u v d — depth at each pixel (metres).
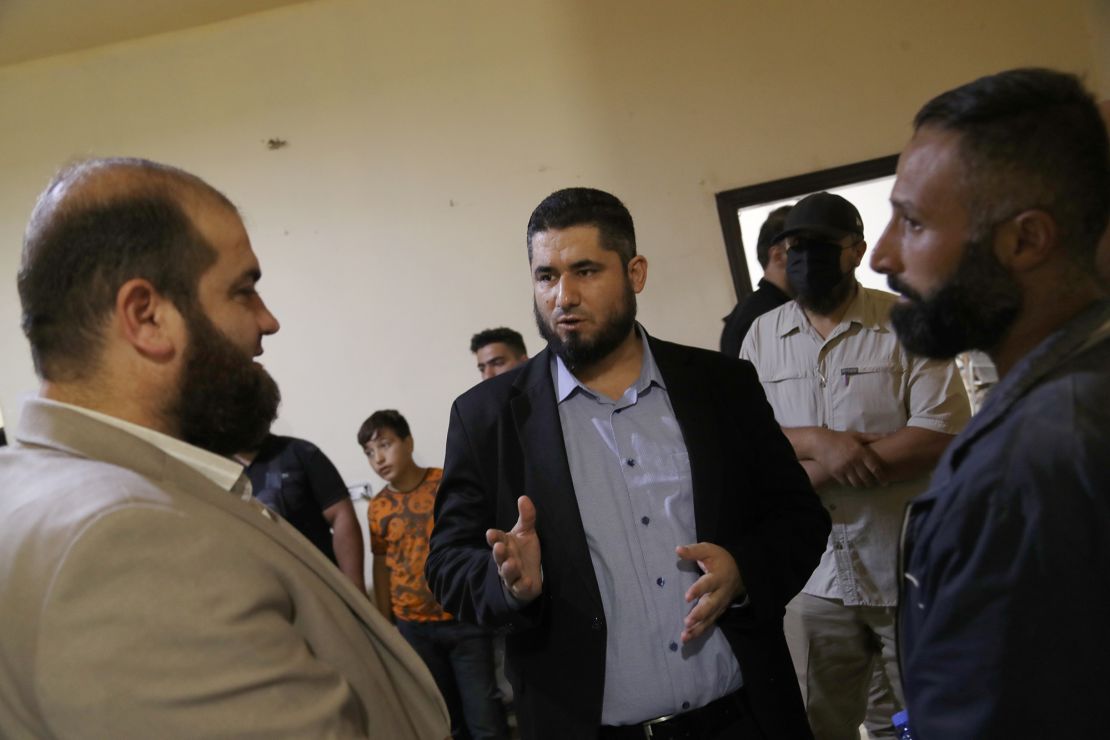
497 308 4.02
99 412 0.85
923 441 2.03
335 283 4.09
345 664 0.88
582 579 1.42
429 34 4.06
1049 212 0.80
